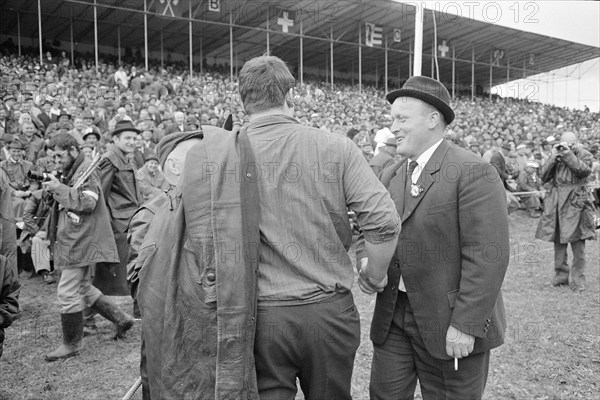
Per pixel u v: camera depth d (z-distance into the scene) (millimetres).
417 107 2115
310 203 1753
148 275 1843
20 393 3389
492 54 30281
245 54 30562
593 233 5809
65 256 3904
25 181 6707
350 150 1826
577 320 4734
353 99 23859
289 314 1717
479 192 1985
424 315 2096
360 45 24359
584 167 5660
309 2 20859
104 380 3598
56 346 4207
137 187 4750
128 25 24531
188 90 18172
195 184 1701
